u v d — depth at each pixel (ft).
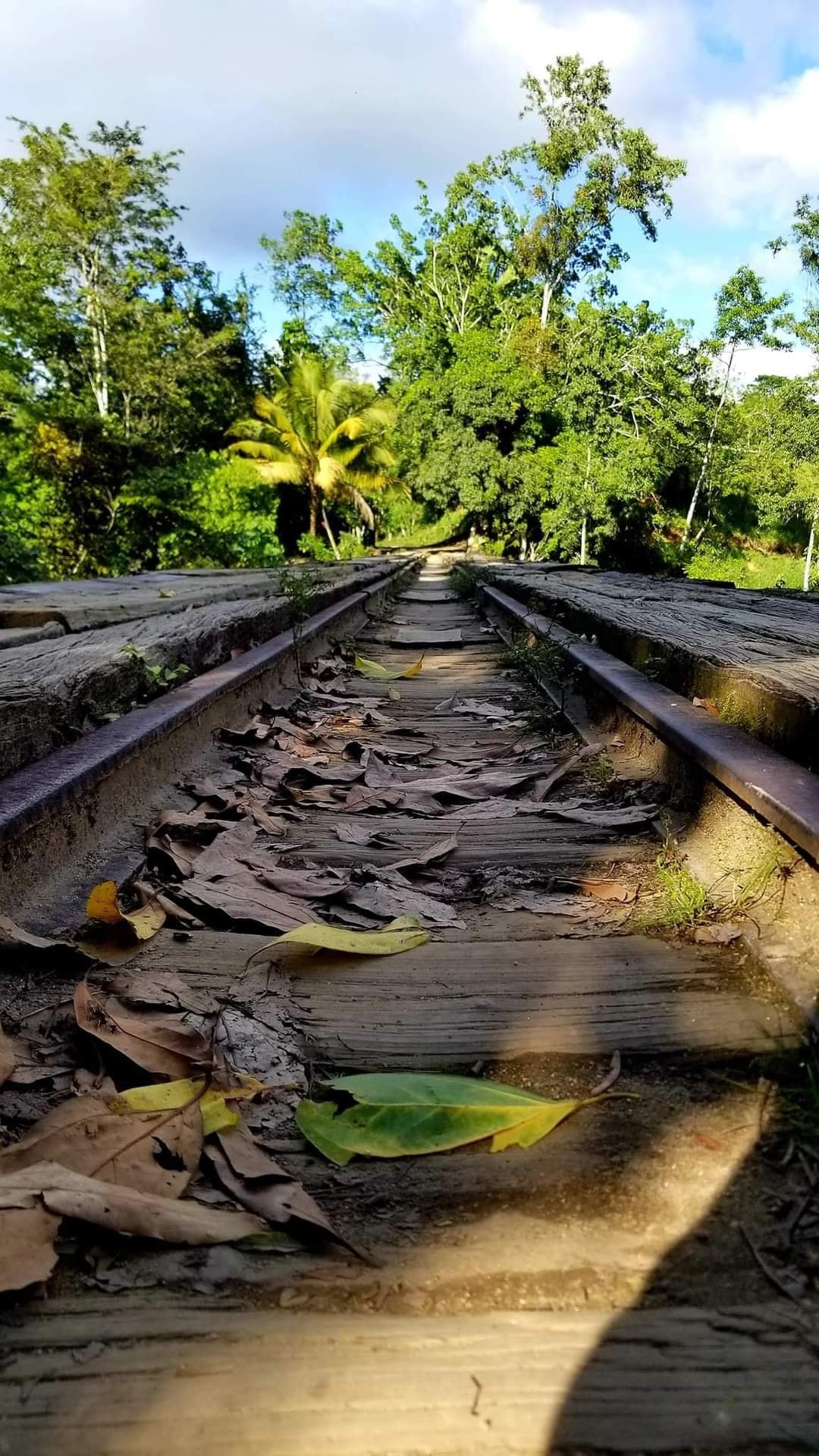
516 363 122.83
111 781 7.64
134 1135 3.91
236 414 111.14
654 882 6.88
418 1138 4.00
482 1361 2.87
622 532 126.11
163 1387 2.79
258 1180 3.75
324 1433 2.64
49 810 6.19
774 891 5.80
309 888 6.84
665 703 9.32
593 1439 2.61
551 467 117.91
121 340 83.10
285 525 126.11
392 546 156.46
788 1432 2.62
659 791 8.74
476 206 150.82
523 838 8.15
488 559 72.23
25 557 49.70
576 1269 3.28
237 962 5.71
